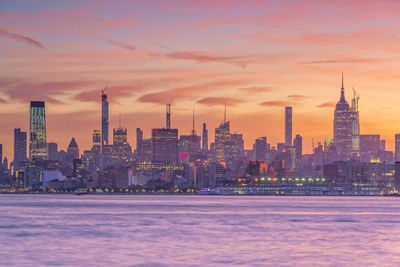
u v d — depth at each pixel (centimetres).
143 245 15812
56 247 15450
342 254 13938
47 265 12331
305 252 14312
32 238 17738
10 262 12788
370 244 16138
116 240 17100
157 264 12362
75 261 12850
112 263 12525
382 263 12506
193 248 15112
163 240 17075
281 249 14900
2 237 18062
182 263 12481
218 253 14125
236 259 13062
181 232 19562
